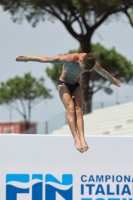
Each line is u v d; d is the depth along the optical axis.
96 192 26.28
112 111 66.50
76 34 67.88
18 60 23.16
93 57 22.66
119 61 99.56
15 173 25.70
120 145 26.62
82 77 71.88
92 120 68.19
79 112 23.73
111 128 64.81
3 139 25.73
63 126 64.56
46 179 25.97
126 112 64.44
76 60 23.02
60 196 26.02
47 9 66.19
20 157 25.80
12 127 126.88
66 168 26.11
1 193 25.53
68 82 23.91
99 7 60.62
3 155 25.69
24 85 127.31
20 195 25.70
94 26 66.56
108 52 99.31
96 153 26.38
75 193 26.12
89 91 72.12
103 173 26.39
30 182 25.81
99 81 99.00
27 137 25.91
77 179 26.16
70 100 23.75
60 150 26.11
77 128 23.59
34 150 25.94
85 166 26.23
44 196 25.89
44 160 25.97
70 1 64.31
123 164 26.58
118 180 26.53
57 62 23.12
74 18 66.62
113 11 62.44
